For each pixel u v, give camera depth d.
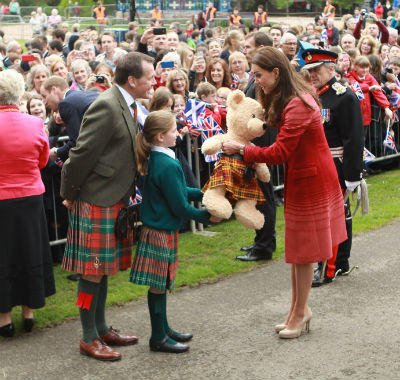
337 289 4.90
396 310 4.45
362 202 5.02
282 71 3.85
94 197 3.74
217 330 4.22
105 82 5.80
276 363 3.73
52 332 4.27
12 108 4.12
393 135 8.85
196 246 6.07
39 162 4.36
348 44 9.95
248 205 3.97
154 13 24.89
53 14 24.16
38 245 4.21
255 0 30.42
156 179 3.75
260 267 5.48
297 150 3.93
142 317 4.48
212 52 8.90
